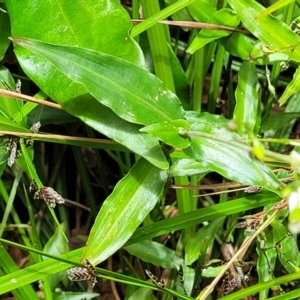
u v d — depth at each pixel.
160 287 0.19
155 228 0.20
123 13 0.19
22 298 0.22
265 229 0.22
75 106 0.18
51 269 0.20
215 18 0.21
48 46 0.16
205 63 0.23
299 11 0.23
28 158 0.19
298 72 0.19
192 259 0.23
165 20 0.22
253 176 0.17
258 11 0.19
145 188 0.18
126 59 0.19
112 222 0.18
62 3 0.19
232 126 0.16
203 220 0.21
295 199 0.14
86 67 0.16
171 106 0.17
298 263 0.22
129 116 0.17
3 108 0.20
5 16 0.22
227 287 0.22
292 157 0.14
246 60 0.21
